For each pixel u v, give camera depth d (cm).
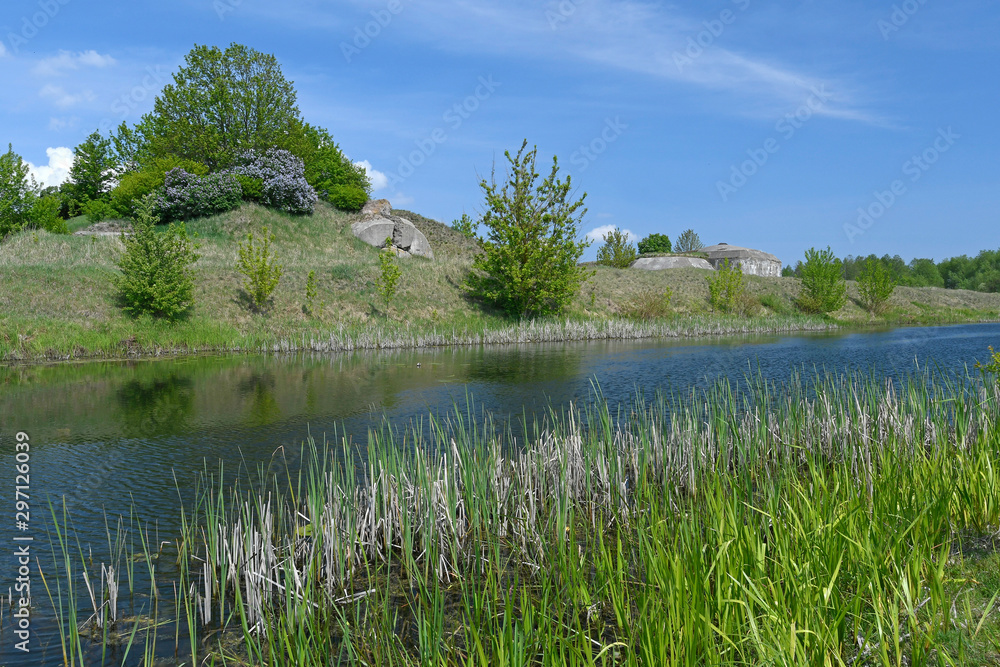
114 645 459
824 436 893
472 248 4741
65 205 4744
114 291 2580
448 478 641
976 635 362
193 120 4653
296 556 580
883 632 341
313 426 1148
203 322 2611
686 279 4816
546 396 1449
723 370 1875
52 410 1302
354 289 3241
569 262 3462
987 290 9156
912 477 559
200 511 717
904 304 5422
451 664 405
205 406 1342
